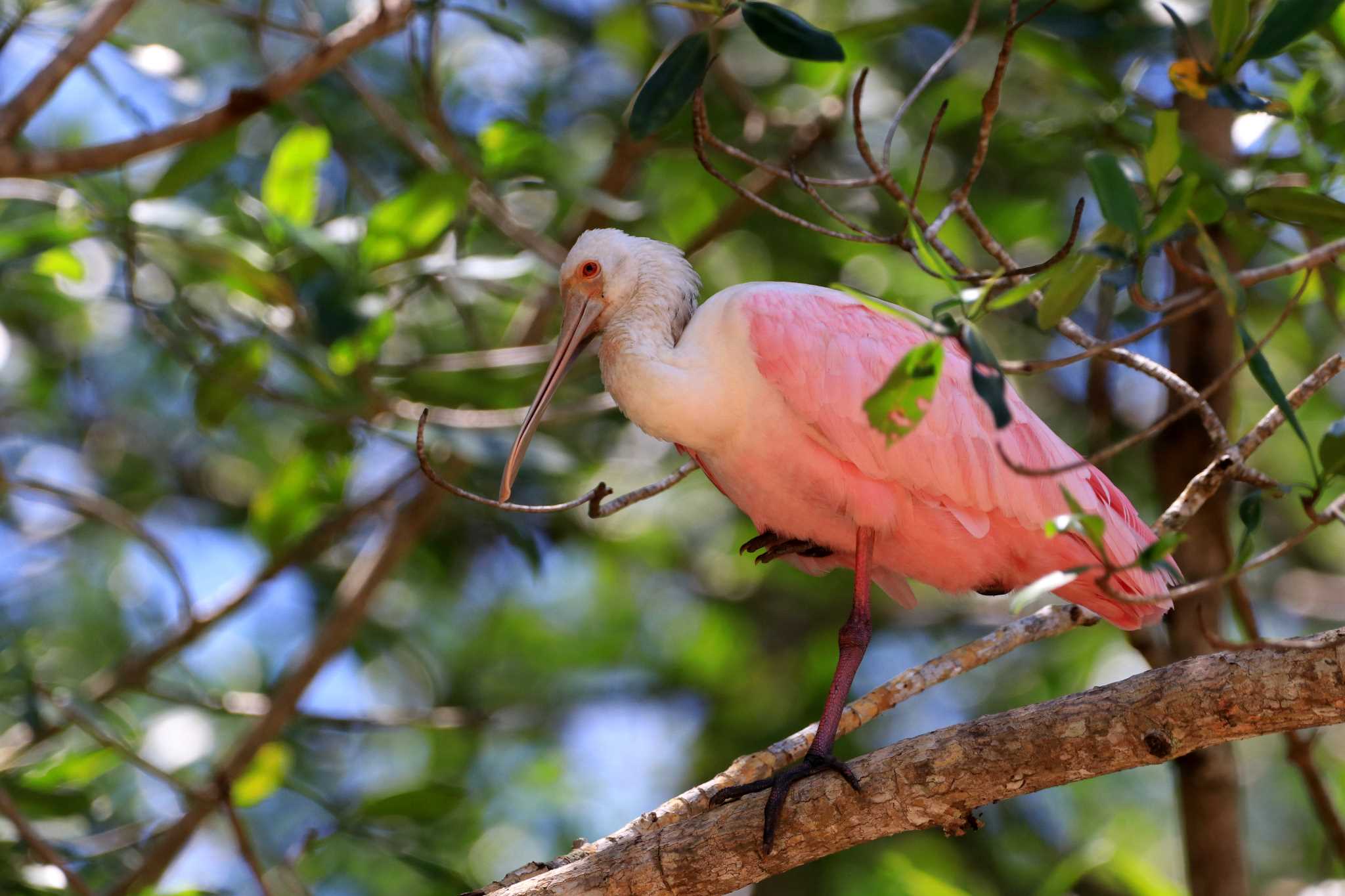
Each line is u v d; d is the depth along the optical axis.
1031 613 8.27
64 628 13.84
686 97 7.33
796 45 6.99
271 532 11.41
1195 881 9.27
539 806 13.69
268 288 10.02
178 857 9.93
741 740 13.64
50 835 10.32
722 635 14.57
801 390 7.50
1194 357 9.69
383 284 10.11
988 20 11.12
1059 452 7.71
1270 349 13.14
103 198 9.95
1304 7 6.63
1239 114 8.77
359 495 12.95
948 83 12.17
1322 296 8.98
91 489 14.03
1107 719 5.78
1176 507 7.11
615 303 8.36
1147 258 5.74
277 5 14.39
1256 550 13.59
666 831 6.39
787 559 8.77
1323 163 8.40
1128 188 5.63
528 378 10.63
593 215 12.16
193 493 14.64
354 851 12.50
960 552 7.85
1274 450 13.77
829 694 7.25
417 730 14.07
